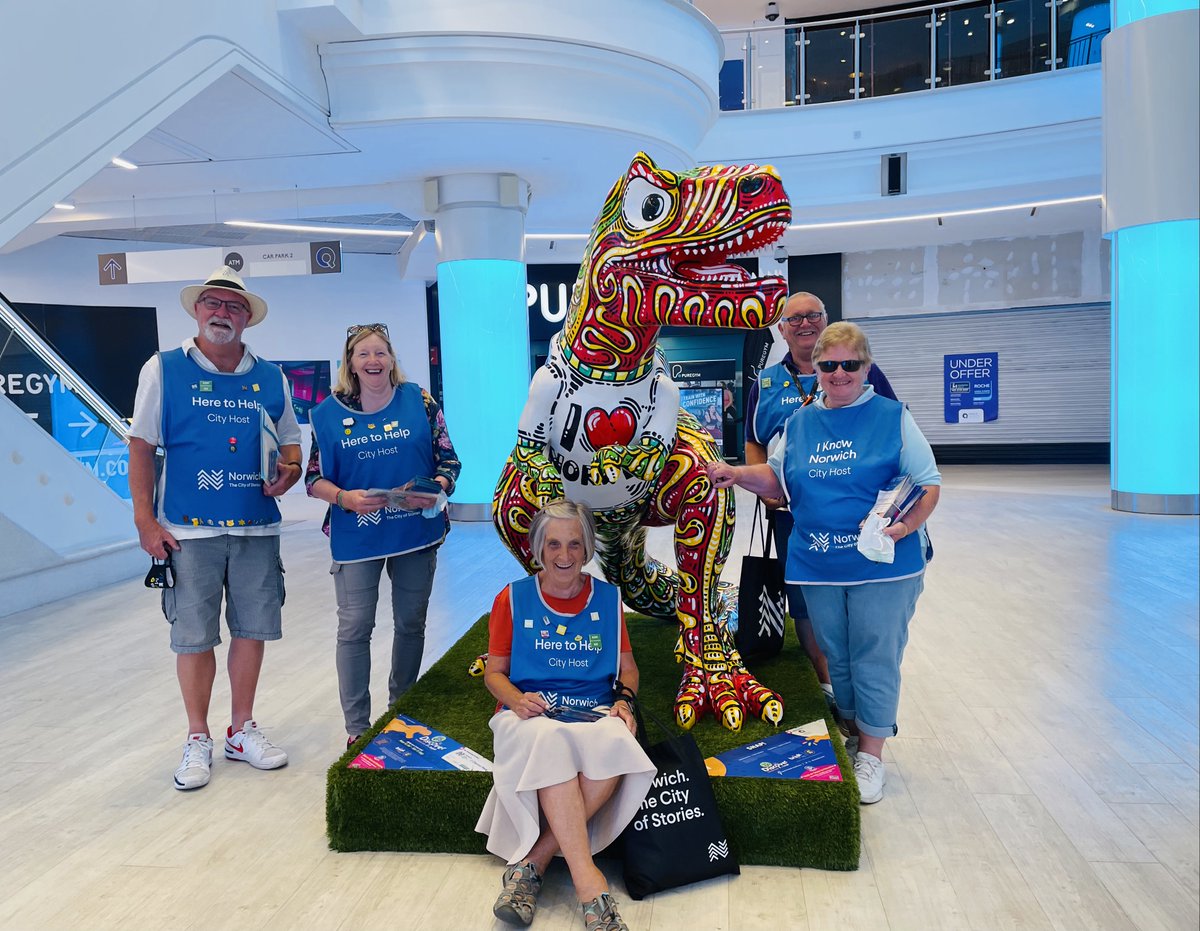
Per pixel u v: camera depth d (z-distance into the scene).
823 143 10.48
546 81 6.48
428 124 6.51
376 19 6.14
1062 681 3.69
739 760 2.47
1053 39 9.82
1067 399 13.59
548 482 2.75
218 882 2.29
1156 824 2.47
